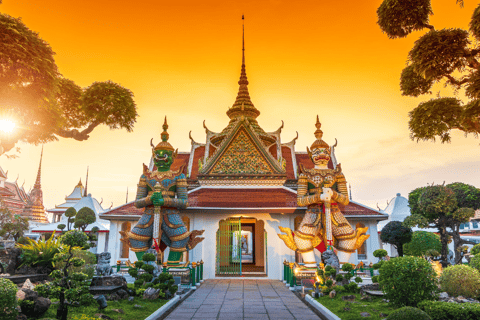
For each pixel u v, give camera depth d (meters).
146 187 15.93
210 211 18.95
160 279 11.66
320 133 16.95
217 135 23.92
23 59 7.98
